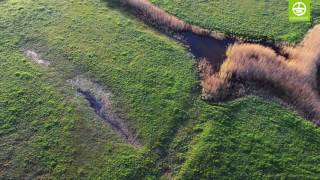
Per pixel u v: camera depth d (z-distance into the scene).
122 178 24.56
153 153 25.84
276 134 27.17
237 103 28.73
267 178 24.97
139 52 31.52
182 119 27.56
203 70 30.75
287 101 29.03
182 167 25.27
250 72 30.19
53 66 30.28
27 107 27.53
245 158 25.73
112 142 26.23
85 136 26.38
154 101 28.34
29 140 25.95
